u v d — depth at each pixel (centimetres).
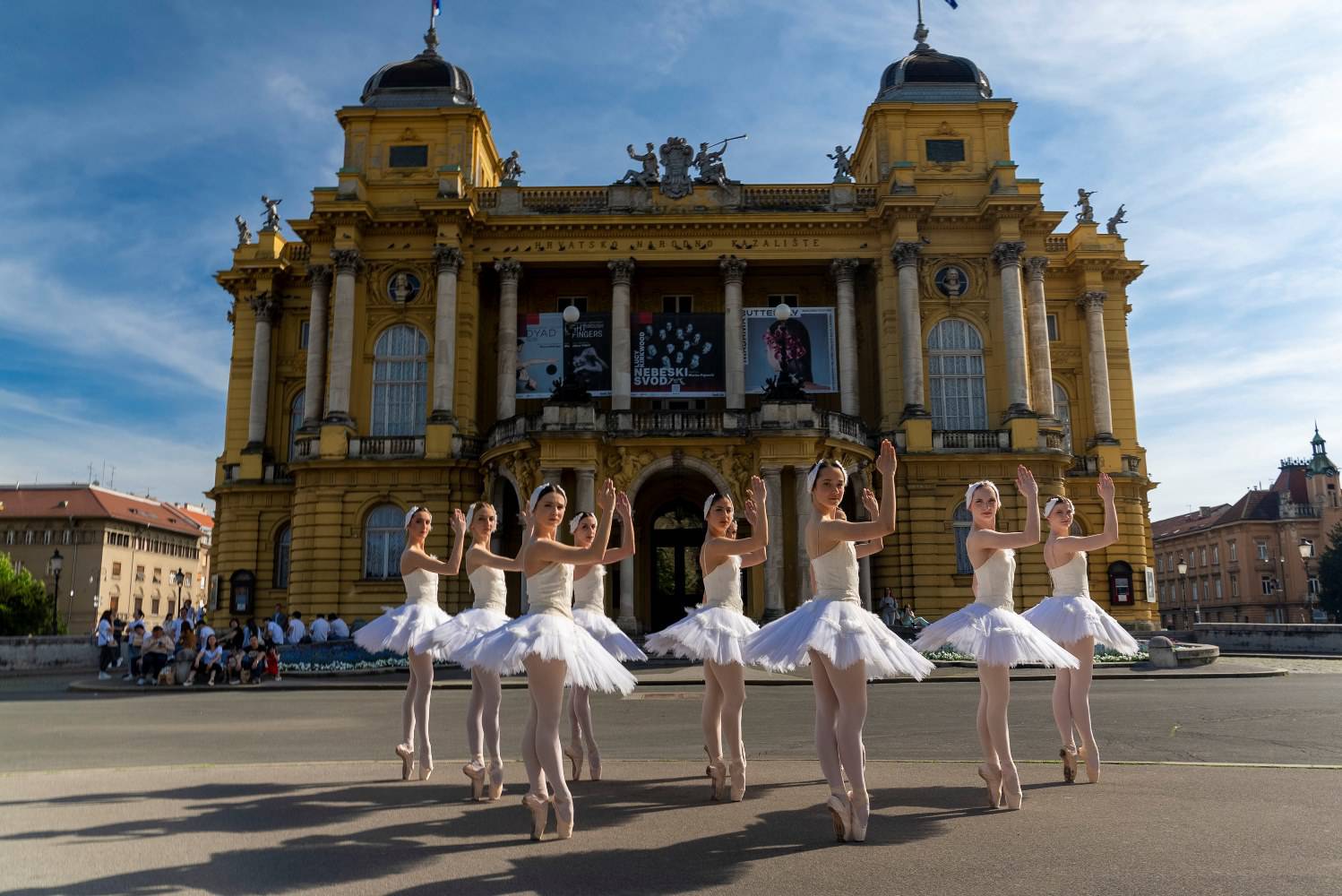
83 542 9344
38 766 1177
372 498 4247
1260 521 10406
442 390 4288
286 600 4650
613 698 2192
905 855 666
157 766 1125
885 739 1382
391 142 4578
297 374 4975
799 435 3694
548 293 4719
